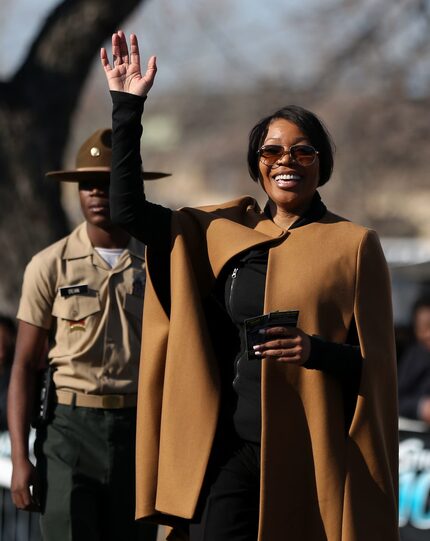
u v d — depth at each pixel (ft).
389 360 33.06
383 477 32.78
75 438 41.39
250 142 34.96
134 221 33.53
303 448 32.81
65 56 78.43
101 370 41.57
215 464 33.09
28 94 77.61
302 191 33.83
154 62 33.60
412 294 87.30
